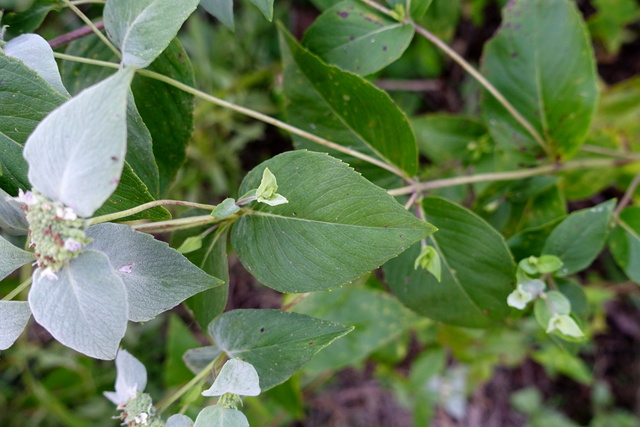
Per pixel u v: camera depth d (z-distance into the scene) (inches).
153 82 8.5
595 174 11.4
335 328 7.7
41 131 6.5
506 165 11.1
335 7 9.1
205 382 8.4
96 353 6.8
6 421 13.6
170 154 9.0
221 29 14.5
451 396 16.3
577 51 9.8
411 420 17.5
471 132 11.5
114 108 6.2
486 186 10.7
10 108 7.1
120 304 6.6
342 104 9.0
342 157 9.3
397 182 9.3
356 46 9.1
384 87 15.6
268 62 14.9
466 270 9.0
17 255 7.0
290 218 7.6
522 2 9.9
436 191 11.6
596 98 9.8
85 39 8.8
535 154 10.3
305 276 7.7
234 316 8.0
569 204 16.0
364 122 9.0
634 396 17.1
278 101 12.7
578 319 8.8
